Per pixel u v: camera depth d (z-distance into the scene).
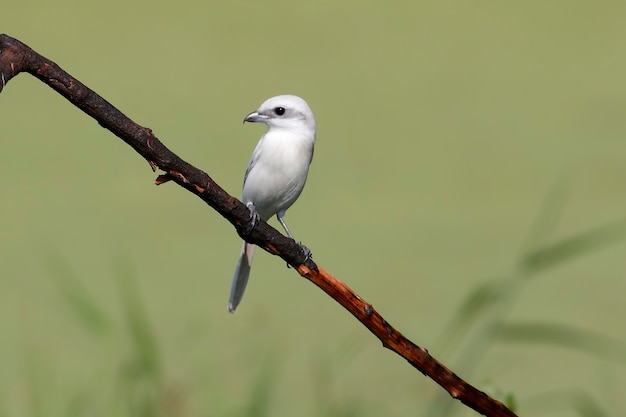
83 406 7.60
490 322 6.98
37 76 3.40
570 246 6.82
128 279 11.66
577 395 9.73
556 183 14.84
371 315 4.30
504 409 4.41
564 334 6.82
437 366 4.36
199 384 8.20
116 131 3.69
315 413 9.35
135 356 7.40
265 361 8.70
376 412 9.14
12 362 10.27
